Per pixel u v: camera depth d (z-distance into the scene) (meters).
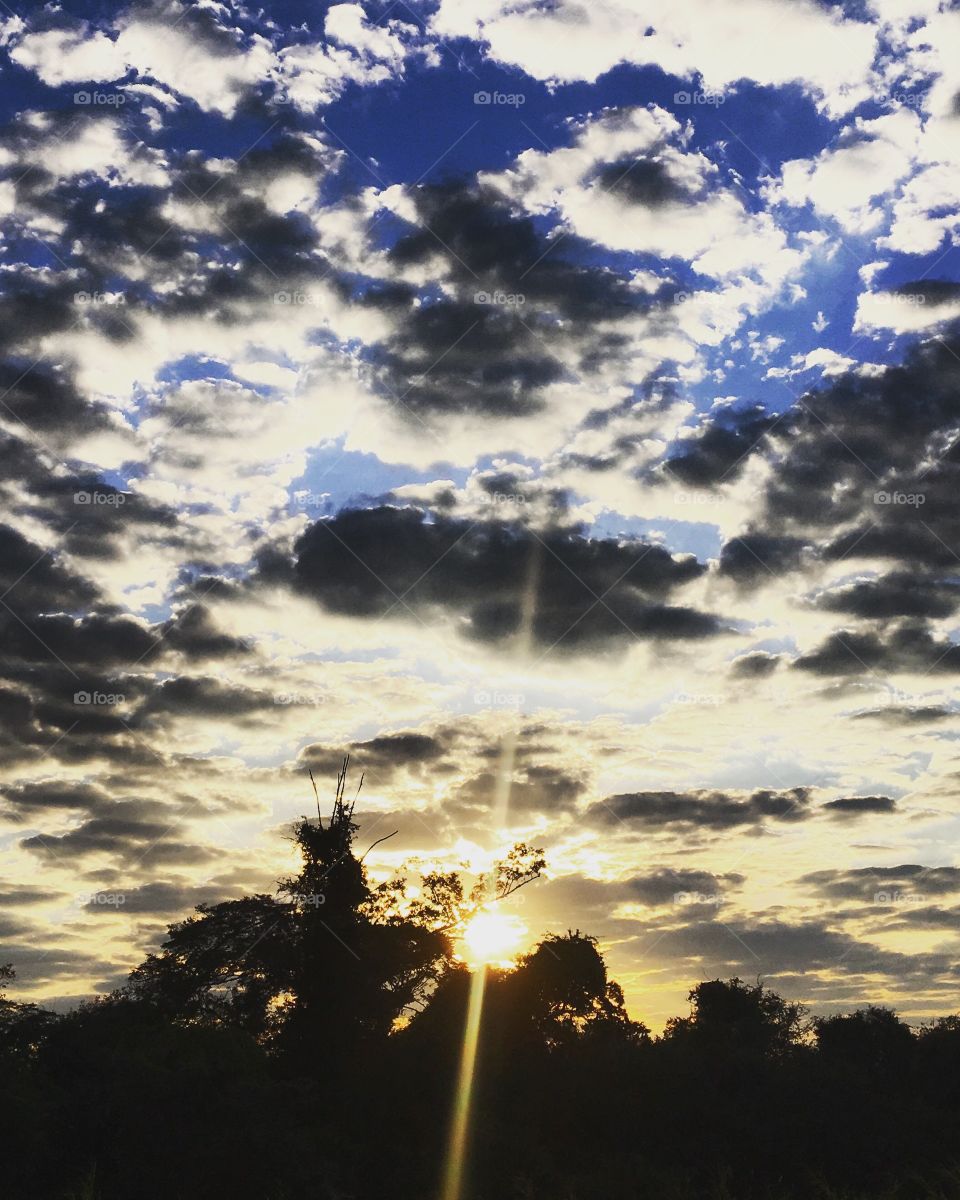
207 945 52.50
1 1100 30.17
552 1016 56.25
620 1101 40.03
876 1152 36.41
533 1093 40.53
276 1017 49.84
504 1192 33.75
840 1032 63.75
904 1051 59.03
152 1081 31.97
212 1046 39.88
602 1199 33.19
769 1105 39.34
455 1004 47.59
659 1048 44.75
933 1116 39.81
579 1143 39.00
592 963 58.78
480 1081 40.44
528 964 57.91
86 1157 29.70
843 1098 40.09
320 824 50.41
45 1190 29.09
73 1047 38.22
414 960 49.78
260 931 52.47
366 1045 44.38
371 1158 34.78
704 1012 69.44
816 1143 37.12
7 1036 39.66
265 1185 29.59
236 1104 31.06
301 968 48.53
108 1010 45.53
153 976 52.75
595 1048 45.75
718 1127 38.47
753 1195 34.62
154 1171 29.06
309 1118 37.41
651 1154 37.44
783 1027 68.00
